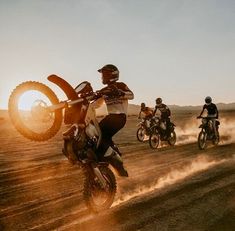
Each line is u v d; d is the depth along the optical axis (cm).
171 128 1388
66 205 539
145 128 1571
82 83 467
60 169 854
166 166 886
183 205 510
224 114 6228
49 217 480
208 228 421
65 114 452
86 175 484
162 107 1365
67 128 459
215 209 488
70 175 780
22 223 460
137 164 934
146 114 1586
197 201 528
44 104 408
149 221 448
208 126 1280
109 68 477
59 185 682
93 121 464
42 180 730
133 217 464
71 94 438
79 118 448
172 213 476
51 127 419
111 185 501
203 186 624
